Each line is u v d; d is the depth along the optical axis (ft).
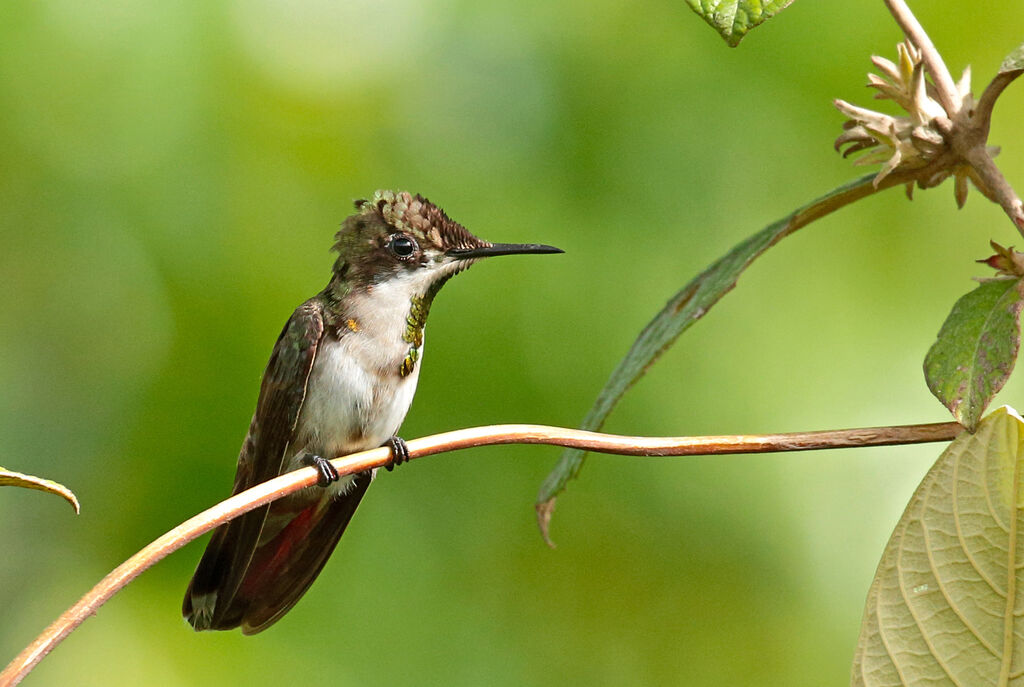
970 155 12.60
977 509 11.81
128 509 30.83
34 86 30.81
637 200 32.96
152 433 30.86
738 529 31.63
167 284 31.32
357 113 33.01
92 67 31.07
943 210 33.12
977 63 32.94
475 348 31.50
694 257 32.58
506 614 30.86
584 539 31.91
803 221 15.34
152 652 28.58
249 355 30.81
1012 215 12.25
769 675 31.12
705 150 33.24
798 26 33.45
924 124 12.69
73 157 31.27
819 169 33.04
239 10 32.73
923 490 12.01
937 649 11.73
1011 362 11.84
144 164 31.42
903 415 31.68
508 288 32.07
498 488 31.71
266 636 29.07
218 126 31.89
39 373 31.91
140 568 11.88
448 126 33.47
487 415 31.27
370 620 30.09
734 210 32.96
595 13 34.37
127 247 31.48
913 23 12.96
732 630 31.50
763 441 12.76
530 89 33.96
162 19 31.68
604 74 33.88
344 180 32.58
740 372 32.07
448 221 24.31
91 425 31.60
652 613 31.65
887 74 12.84
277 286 31.32
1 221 31.40
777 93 33.42
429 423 31.09
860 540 31.22
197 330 31.04
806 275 32.81
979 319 12.27
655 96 33.65
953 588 11.78
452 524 31.42
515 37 34.42
